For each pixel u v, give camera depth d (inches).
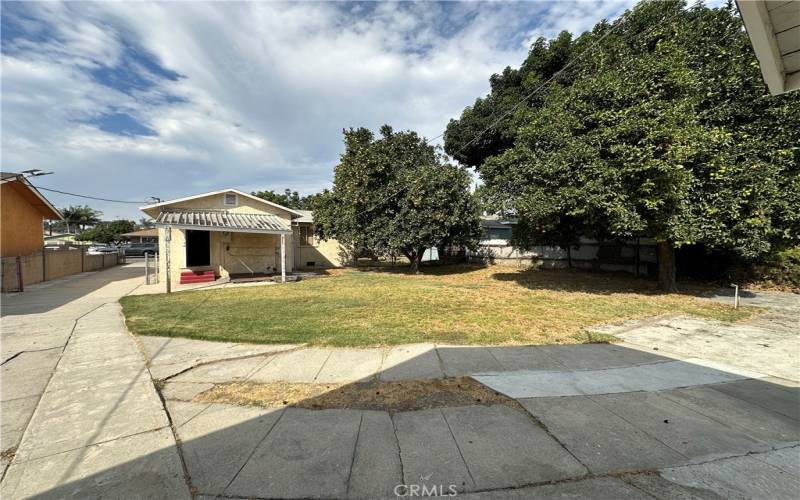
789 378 154.9
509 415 121.2
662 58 317.1
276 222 558.6
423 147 664.4
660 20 382.3
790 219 295.6
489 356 182.9
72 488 85.0
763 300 336.8
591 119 318.3
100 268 861.8
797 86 120.6
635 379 153.7
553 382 150.2
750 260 397.4
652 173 280.4
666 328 241.4
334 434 109.3
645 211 306.5
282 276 520.1
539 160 332.2
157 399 134.7
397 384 148.3
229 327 243.1
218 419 119.8
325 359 178.9
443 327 241.1
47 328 245.8
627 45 377.4
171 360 179.6
